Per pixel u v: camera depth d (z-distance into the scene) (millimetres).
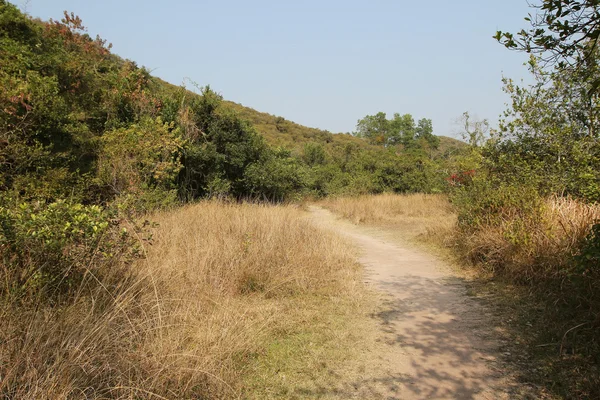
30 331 2998
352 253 9203
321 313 5371
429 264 8664
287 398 3359
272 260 7008
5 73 9953
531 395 3332
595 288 4602
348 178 25578
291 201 19016
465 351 4234
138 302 4250
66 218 4113
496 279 6730
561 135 8758
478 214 8625
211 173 15609
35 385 2619
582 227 5727
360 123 93000
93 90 14594
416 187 23406
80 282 3982
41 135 10461
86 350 3020
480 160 11383
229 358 3707
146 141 12281
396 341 4523
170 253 6176
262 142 18609
